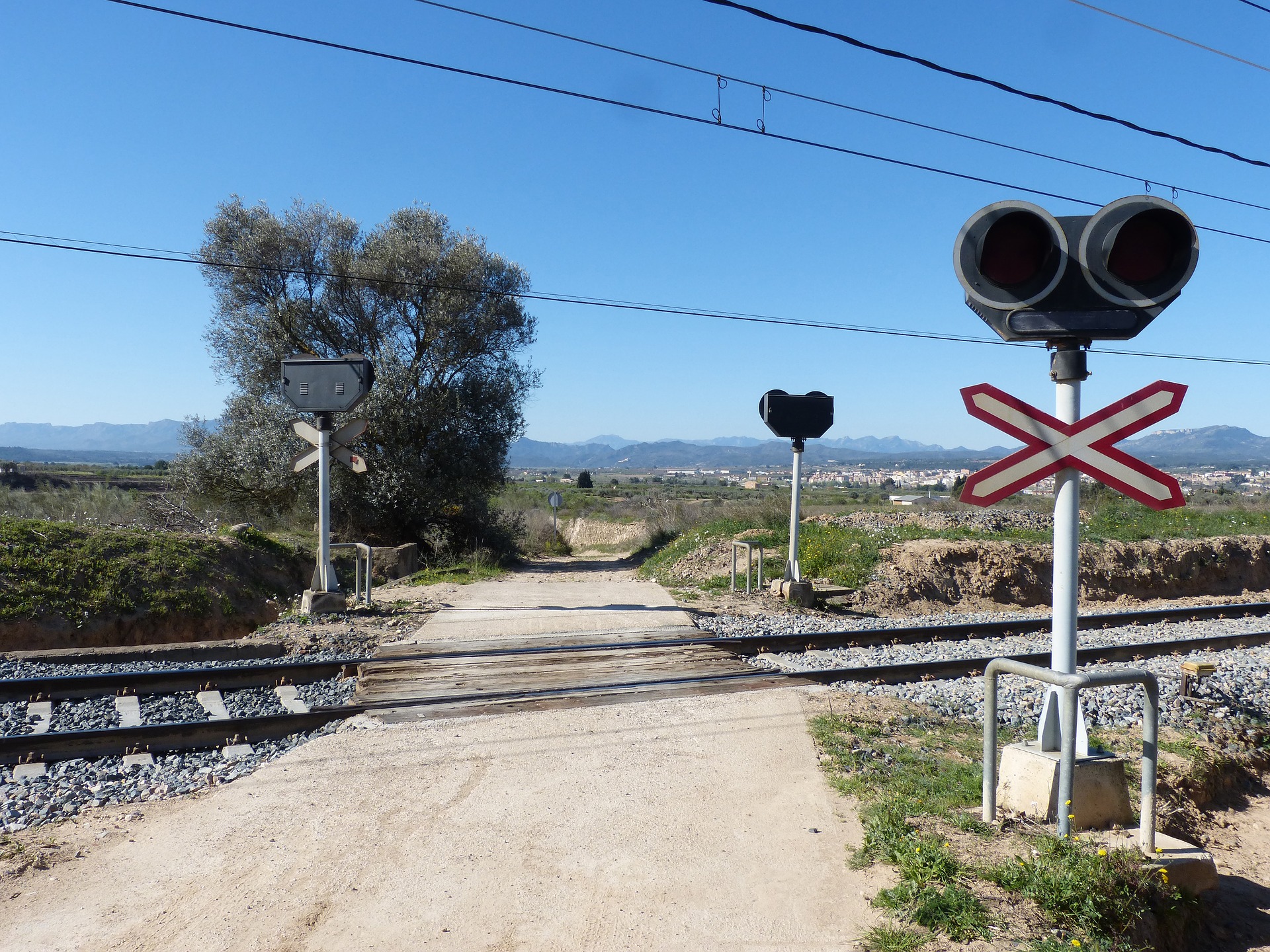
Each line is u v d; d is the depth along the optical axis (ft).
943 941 11.36
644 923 12.13
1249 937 14.39
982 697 25.55
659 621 35.81
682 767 18.37
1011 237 13.97
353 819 15.64
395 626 33.99
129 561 37.86
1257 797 21.47
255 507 77.41
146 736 20.06
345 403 35.40
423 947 11.51
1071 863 12.64
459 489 79.92
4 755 19.13
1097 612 44.80
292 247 76.84
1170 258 13.67
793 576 42.78
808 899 12.79
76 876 13.46
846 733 20.67
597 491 234.38
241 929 11.91
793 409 42.60
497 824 15.42
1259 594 54.08
